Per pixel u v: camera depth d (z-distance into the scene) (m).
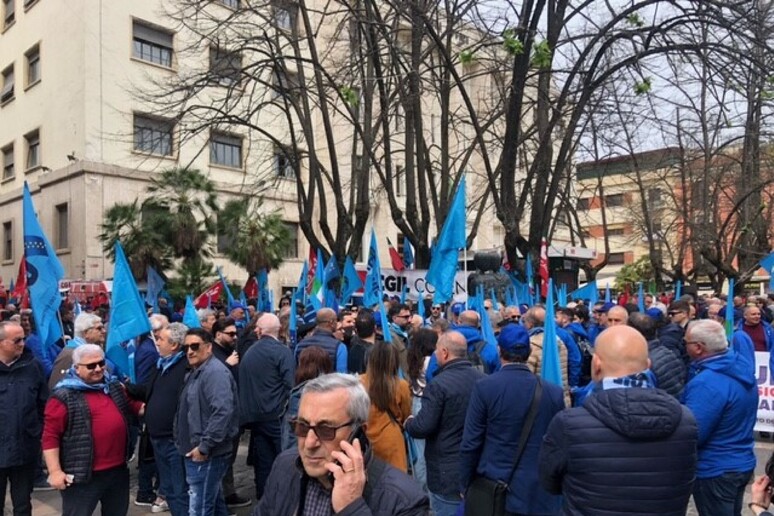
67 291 19.33
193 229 21.03
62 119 25.81
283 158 22.08
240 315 9.98
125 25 25.27
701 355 3.90
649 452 2.56
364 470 2.07
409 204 13.06
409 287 12.22
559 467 2.76
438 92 13.90
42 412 5.26
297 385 5.29
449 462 4.26
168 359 5.40
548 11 10.84
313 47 12.58
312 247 13.94
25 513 5.15
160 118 19.52
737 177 23.84
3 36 30.34
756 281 30.47
